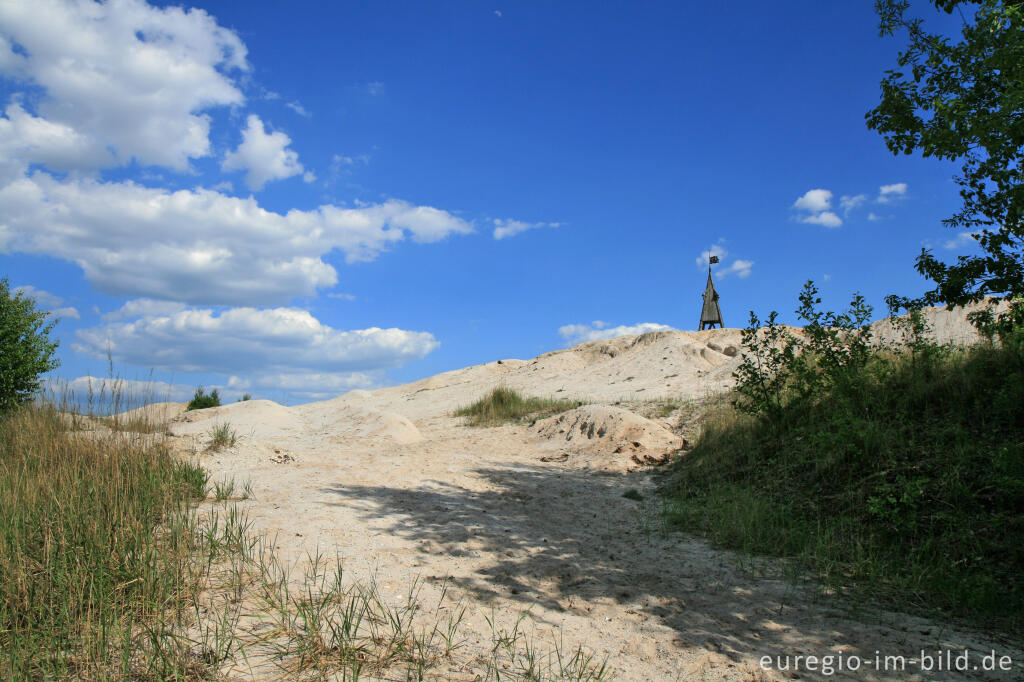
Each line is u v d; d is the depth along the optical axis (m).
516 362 33.72
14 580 3.92
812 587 5.04
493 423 15.59
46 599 3.80
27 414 9.18
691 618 4.38
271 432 13.58
